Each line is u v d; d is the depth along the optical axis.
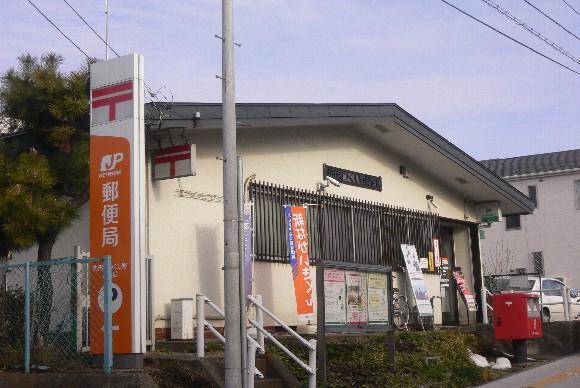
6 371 10.34
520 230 41.53
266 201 15.49
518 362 15.52
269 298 15.21
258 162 15.52
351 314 11.66
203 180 14.25
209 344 12.60
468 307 22.11
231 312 8.86
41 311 10.82
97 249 10.33
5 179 11.24
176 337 12.92
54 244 13.40
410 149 19.72
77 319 10.52
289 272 15.88
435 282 21.17
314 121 15.59
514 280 26.59
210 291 14.04
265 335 11.20
